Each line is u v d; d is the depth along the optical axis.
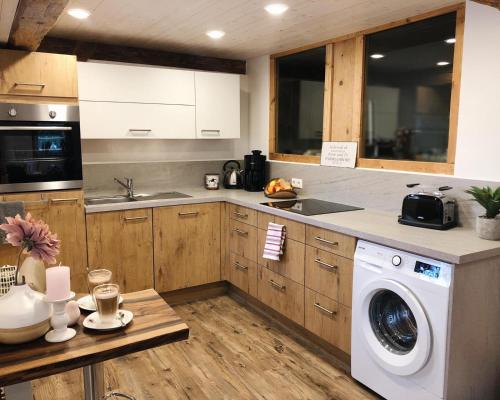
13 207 2.91
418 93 7.88
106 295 1.50
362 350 2.40
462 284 1.96
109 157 3.86
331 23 3.00
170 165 4.12
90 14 2.84
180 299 3.78
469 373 2.07
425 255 2.04
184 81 3.81
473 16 2.46
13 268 1.84
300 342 3.04
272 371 2.66
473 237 2.24
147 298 1.79
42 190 3.07
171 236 3.59
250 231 3.47
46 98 3.01
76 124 3.13
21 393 1.58
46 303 1.45
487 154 2.44
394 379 2.22
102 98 3.48
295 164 3.88
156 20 2.96
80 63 3.37
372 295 2.30
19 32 2.55
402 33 3.09
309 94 4.34
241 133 4.52
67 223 3.17
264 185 4.18
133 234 3.43
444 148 7.75
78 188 3.21
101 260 3.33
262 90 4.29
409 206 2.54
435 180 2.68
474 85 2.48
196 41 3.60
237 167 4.49
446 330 1.95
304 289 2.90
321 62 3.80
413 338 2.22
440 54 5.43
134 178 3.95
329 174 3.50
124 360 2.78
